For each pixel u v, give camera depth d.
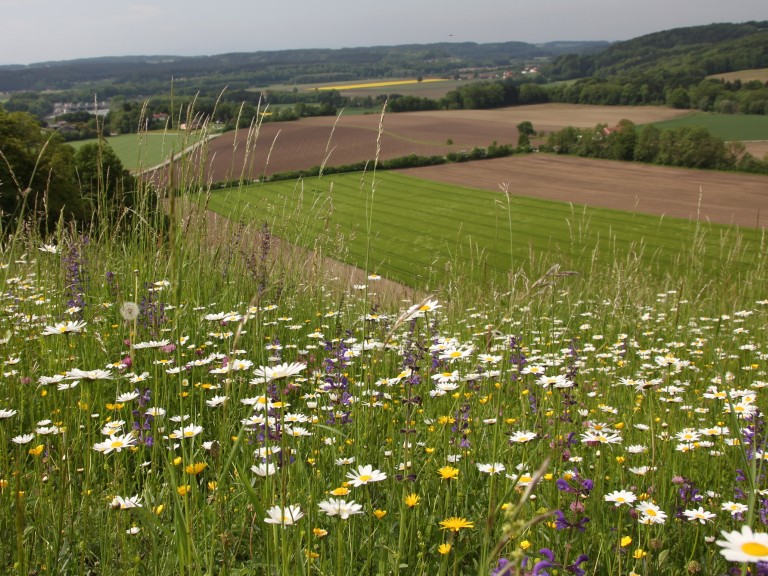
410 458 3.06
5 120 25.02
